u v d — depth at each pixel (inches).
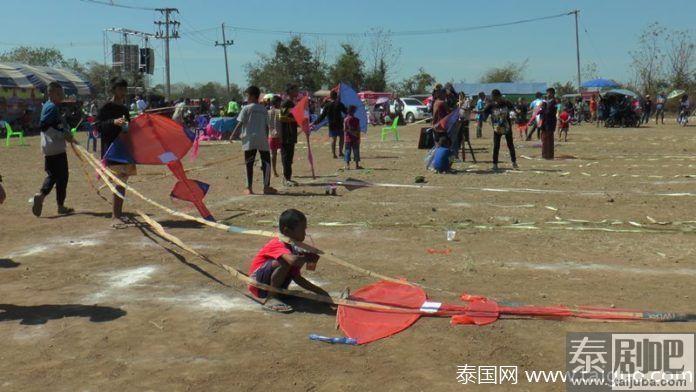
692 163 620.7
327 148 873.5
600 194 426.0
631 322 193.5
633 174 536.1
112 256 279.0
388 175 543.5
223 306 214.4
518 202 399.9
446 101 619.2
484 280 237.1
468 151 764.0
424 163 618.2
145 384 158.9
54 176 367.6
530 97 2481.5
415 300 211.3
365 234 314.7
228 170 607.5
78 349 180.7
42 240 310.5
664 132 1182.9
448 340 182.9
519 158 684.7
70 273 254.1
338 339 183.6
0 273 255.0
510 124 570.6
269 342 183.9
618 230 314.8
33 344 184.7
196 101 1537.9
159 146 339.6
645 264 256.7
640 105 1588.3
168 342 184.7
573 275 242.4
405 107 1737.2
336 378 160.9
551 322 194.7
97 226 341.1
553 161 651.5
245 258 273.3
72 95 1643.7
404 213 365.7
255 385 157.6
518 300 213.8
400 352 175.6
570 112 1541.6
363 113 607.8
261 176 550.6
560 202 398.0
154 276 248.8
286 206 391.5
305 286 219.5
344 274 247.9
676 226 324.2
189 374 164.1
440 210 373.4
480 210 373.1
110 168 348.2
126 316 205.5
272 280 215.0
